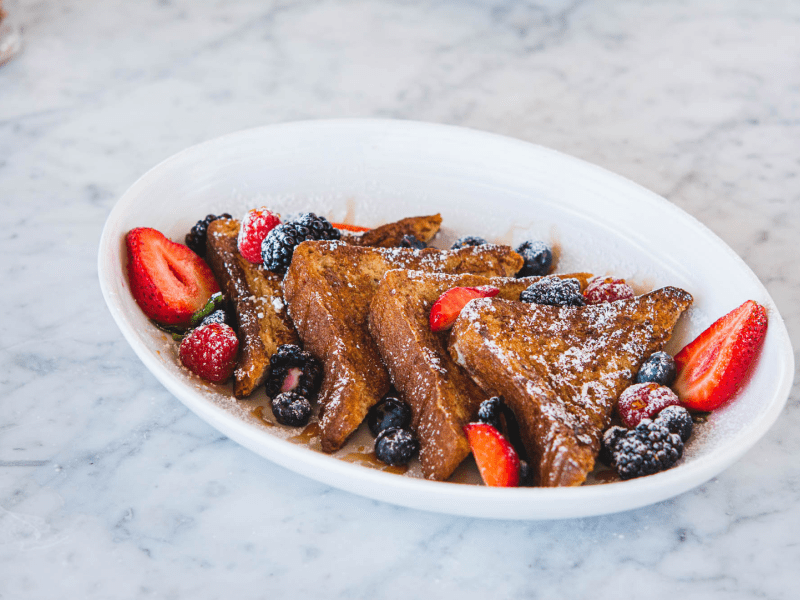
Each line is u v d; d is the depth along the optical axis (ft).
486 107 3.06
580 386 2.27
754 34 3.37
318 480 2.15
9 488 2.20
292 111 3.03
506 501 2.04
